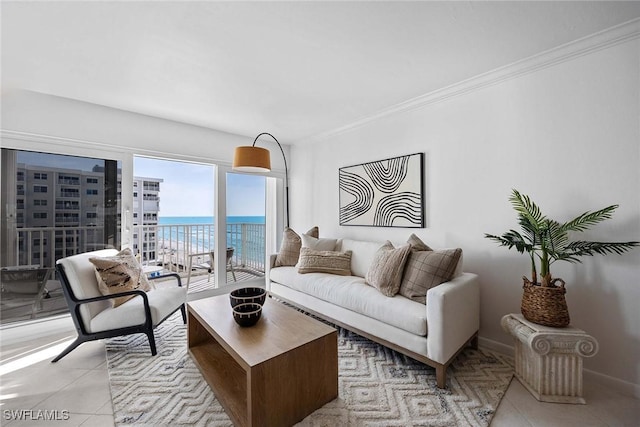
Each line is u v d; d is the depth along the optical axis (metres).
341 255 3.02
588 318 1.85
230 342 1.54
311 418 1.51
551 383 1.64
